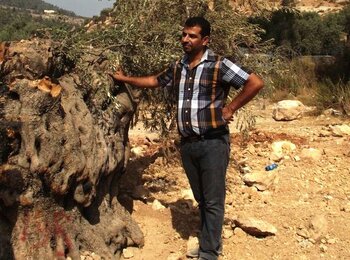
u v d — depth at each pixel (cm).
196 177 380
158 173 588
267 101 1094
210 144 359
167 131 547
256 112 997
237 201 517
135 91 445
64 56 391
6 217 345
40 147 339
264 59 543
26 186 337
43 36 405
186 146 367
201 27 348
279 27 1642
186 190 523
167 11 482
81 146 366
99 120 398
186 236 436
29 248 341
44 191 346
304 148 687
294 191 542
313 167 609
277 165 619
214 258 386
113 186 419
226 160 370
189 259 404
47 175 341
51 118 348
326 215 483
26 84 338
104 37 421
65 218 360
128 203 480
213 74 349
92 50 412
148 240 427
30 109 339
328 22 2139
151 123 544
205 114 354
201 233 392
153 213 468
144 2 464
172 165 618
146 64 435
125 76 407
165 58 428
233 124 856
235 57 529
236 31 518
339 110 982
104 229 391
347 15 2225
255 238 442
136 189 509
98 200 393
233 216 475
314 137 773
